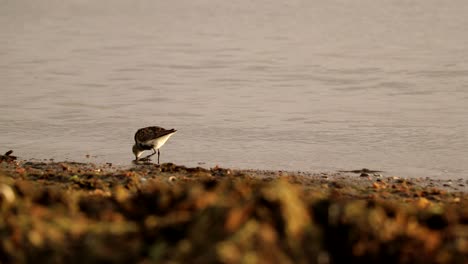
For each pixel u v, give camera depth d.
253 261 6.46
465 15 44.75
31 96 24.64
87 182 11.56
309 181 13.28
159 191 8.38
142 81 27.78
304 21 44.97
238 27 43.41
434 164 16.19
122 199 8.60
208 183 9.02
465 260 7.02
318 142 18.59
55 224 7.49
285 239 6.80
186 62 32.09
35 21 47.28
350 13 47.22
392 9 48.00
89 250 7.06
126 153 17.48
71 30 43.31
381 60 31.61
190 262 6.60
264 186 7.98
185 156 17.17
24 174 12.64
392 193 11.98
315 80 27.75
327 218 7.30
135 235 7.22
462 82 26.81
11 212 7.83
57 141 18.73
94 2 56.88
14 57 33.31
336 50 34.59
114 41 38.97
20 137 19.12
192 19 47.31
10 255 7.16
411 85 26.38
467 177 14.82
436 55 32.47
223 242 6.61
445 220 7.90
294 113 22.11
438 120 20.91
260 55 33.56
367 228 7.16
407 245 7.11
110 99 24.41
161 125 20.69
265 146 18.19
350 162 16.39
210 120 21.23
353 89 26.00
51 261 7.04
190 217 7.26
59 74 29.19
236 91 25.83
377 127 20.12
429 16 44.69
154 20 47.38
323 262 6.82
